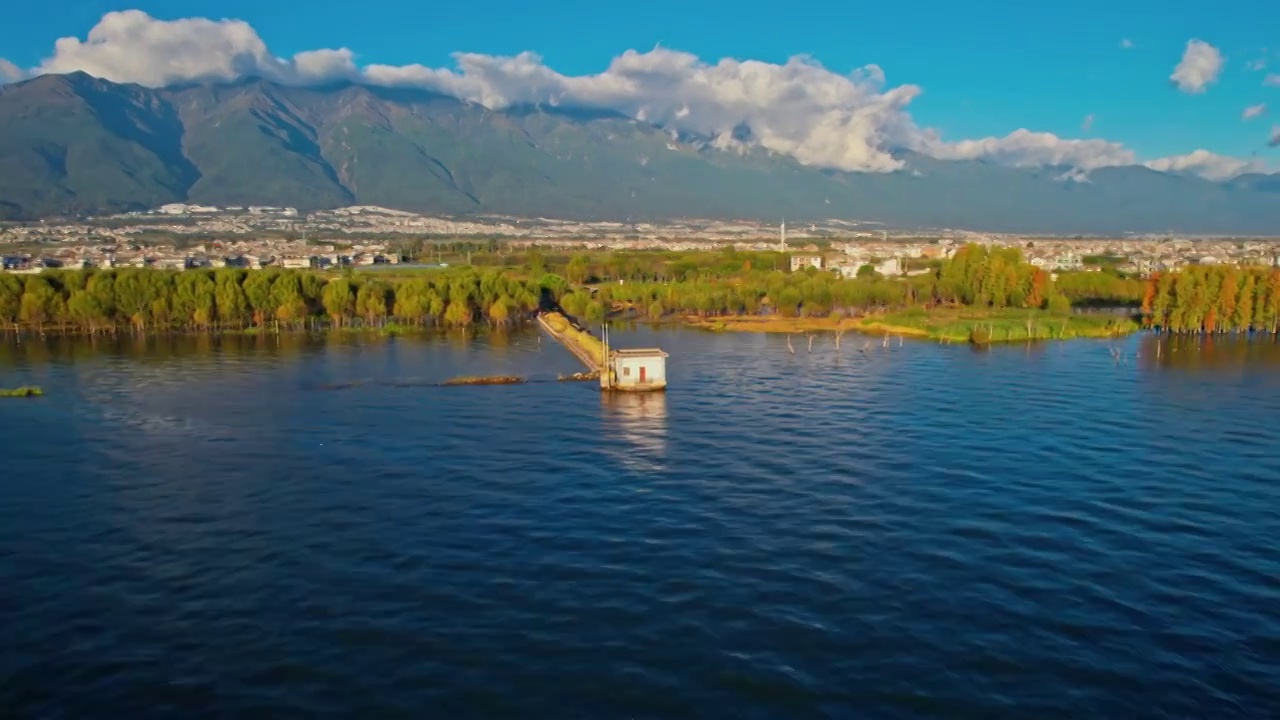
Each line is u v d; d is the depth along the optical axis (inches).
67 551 3090.6
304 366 7263.8
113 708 2117.4
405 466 4136.3
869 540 3129.9
